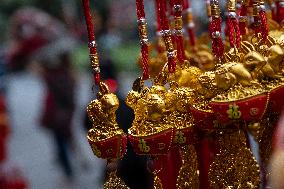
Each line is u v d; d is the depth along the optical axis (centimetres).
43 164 541
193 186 154
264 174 152
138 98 150
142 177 273
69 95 456
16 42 541
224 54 148
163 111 148
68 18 510
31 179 497
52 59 443
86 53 748
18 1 852
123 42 598
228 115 142
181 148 153
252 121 144
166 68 152
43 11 578
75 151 481
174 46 158
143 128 148
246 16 154
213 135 151
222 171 147
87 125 351
